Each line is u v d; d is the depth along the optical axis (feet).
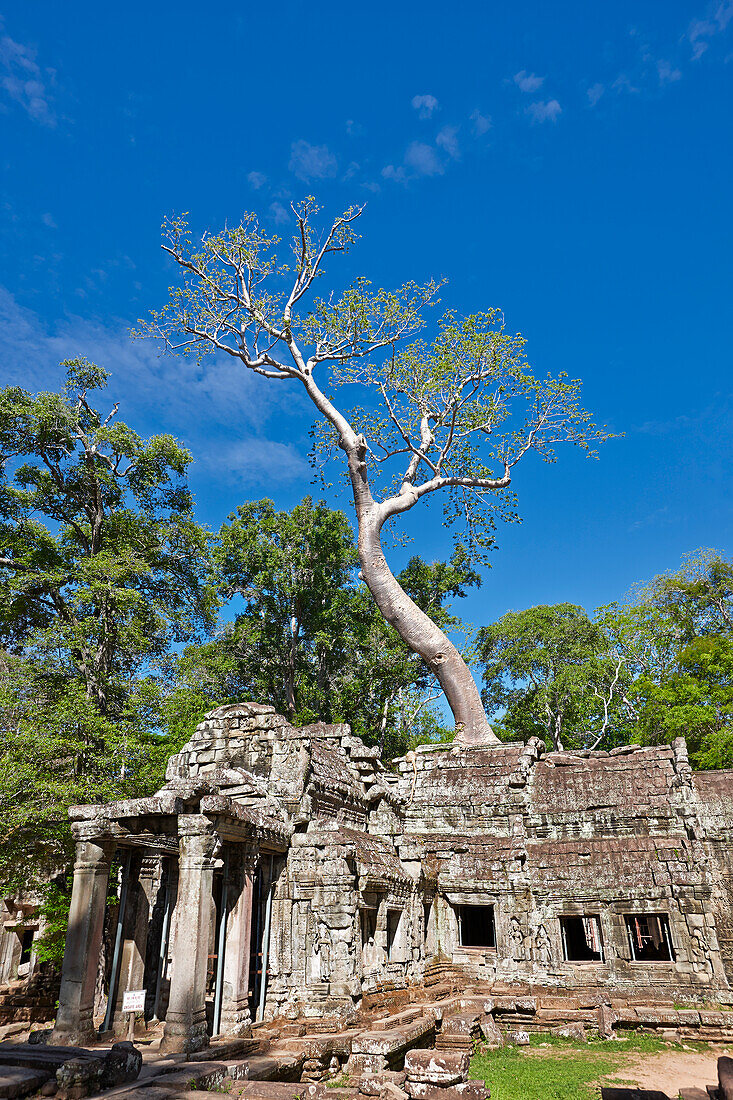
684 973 65.05
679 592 146.92
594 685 160.76
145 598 93.81
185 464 105.40
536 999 62.13
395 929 61.26
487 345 115.44
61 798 73.72
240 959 43.55
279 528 146.10
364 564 111.24
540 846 76.02
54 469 99.81
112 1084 31.53
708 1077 46.11
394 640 144.05
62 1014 39.60
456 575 147.23
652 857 70.64
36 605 92.84
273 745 58.75
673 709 118.11
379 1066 41.73
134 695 84.02
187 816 41.19
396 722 152.76
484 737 101.04
